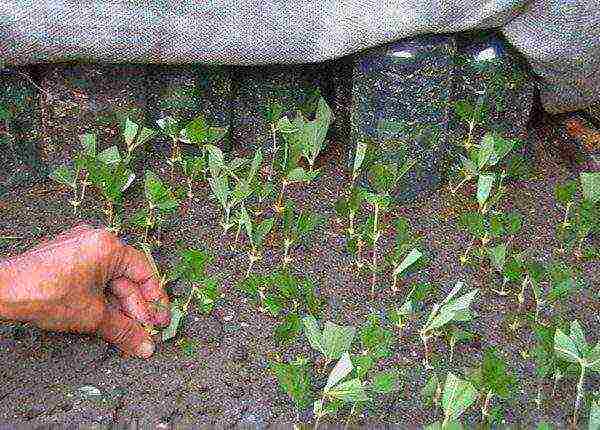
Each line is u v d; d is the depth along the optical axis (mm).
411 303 658
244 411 606
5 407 598
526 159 877
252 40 738
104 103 790
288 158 745
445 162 834
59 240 601
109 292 630
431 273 734
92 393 611
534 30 763
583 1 740
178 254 719
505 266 673
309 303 644
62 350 642
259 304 692
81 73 773
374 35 732
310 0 727
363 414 603
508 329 680
